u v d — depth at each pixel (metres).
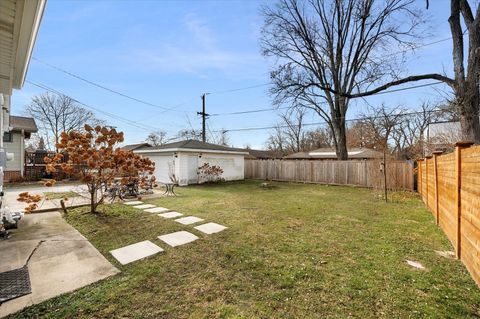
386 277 2.80
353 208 6.86
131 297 2.41
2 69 4.24
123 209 6.60
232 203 7.62
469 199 2.93
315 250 3.64
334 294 2.45
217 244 3.90
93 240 4.09
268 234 4.42
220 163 15.28
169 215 5.93
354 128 28.42
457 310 2.20
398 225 5.07
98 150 5.82
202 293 2.48
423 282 2.69
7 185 12.09
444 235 4.38
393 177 10.38
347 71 14.70
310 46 15.08
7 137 13.03
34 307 2.24
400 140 22.52
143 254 3.49
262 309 2.21
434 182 5.58
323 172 13.84
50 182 5.72
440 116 17.97
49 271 2.95
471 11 7.48
